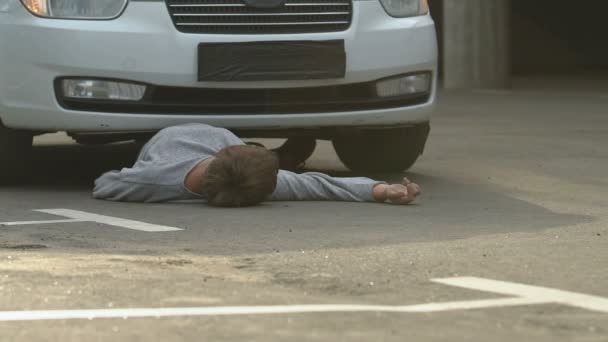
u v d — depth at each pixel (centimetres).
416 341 604
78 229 1067
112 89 1351
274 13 1378
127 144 2022
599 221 1131
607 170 1627
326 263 867
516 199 1323
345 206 1240
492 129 2333
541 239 998
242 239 1005
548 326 646
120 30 1343
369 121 1430
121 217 1159
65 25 1343
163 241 994
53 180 1501
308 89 1400
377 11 1429
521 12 5553
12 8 1366
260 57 1373
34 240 995
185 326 636
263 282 786
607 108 2945
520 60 5559
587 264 862
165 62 1351
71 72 1345
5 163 1424
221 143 1299
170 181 1261
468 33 4041
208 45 1359
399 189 1259
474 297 730
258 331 623
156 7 1353
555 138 2116
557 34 5591
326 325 638
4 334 620
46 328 633
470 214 1185
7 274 802
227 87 1370
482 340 610
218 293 738
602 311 687
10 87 1365
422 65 1461
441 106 3114
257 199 1237
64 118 1355
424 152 1886
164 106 1364
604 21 5562
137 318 657
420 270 833
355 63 1408
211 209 1215
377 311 676
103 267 841
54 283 768
